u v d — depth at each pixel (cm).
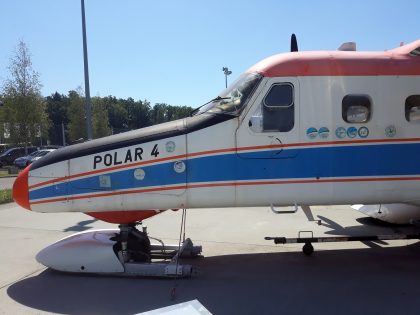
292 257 636
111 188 523
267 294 482
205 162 519
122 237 558
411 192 535
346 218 934
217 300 465
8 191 1404
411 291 488
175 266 536
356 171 527
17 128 3150
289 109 525
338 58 539
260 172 521
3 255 656
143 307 449
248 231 815
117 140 534
